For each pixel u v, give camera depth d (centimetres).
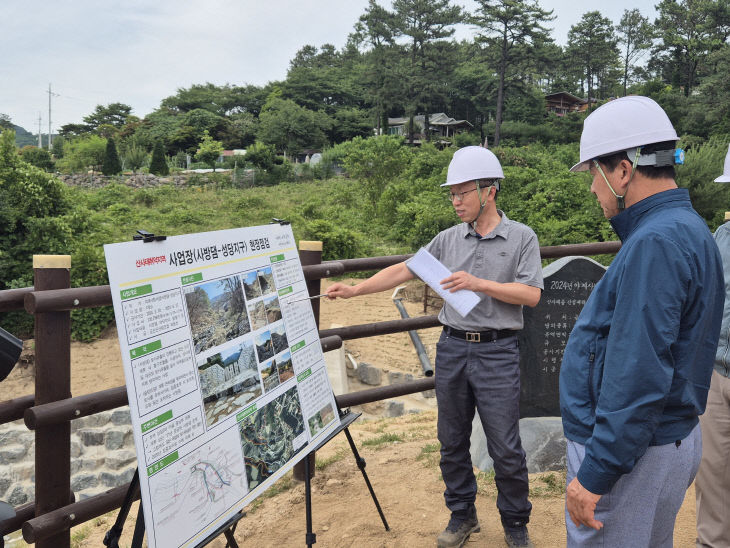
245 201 3195
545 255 408
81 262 1379
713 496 246
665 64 8188
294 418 226
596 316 162
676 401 151
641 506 156
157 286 170
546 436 367
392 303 1402
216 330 191
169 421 167
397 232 2133
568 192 1941
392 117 8938
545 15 6569
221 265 199
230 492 187
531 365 389
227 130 8769
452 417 272
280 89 10175
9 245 1387
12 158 1460
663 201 156
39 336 215
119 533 180
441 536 275
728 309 235
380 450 405
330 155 5547
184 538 167
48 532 217
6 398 1069
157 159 5150
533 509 313
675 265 143
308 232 1864
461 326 262
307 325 249
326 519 306
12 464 787
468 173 254
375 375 1056
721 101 4719
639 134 156
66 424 223
